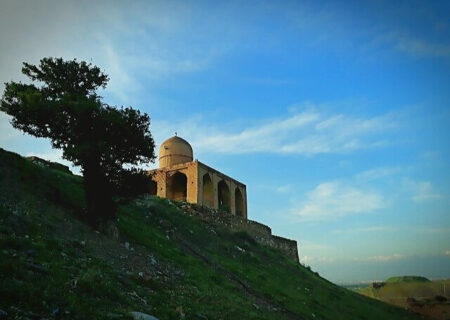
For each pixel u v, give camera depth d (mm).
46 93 24359
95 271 14688
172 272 22000
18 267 12055
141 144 24609
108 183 23688
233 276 28938
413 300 75062
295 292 33094
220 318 16266
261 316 19672
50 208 21953
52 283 12086
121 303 13086
